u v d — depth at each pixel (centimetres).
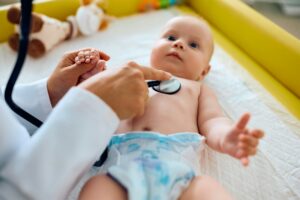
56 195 44
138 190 54
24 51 45
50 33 113
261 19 109
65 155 44
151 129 72
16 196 42
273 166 78
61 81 70
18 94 69
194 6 146
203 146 73
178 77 90
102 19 130
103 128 48
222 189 57
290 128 88
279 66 102
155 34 129
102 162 65
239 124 54
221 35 130
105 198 53
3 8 118
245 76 107
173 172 58
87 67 70
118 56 115
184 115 78
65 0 128
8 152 45
